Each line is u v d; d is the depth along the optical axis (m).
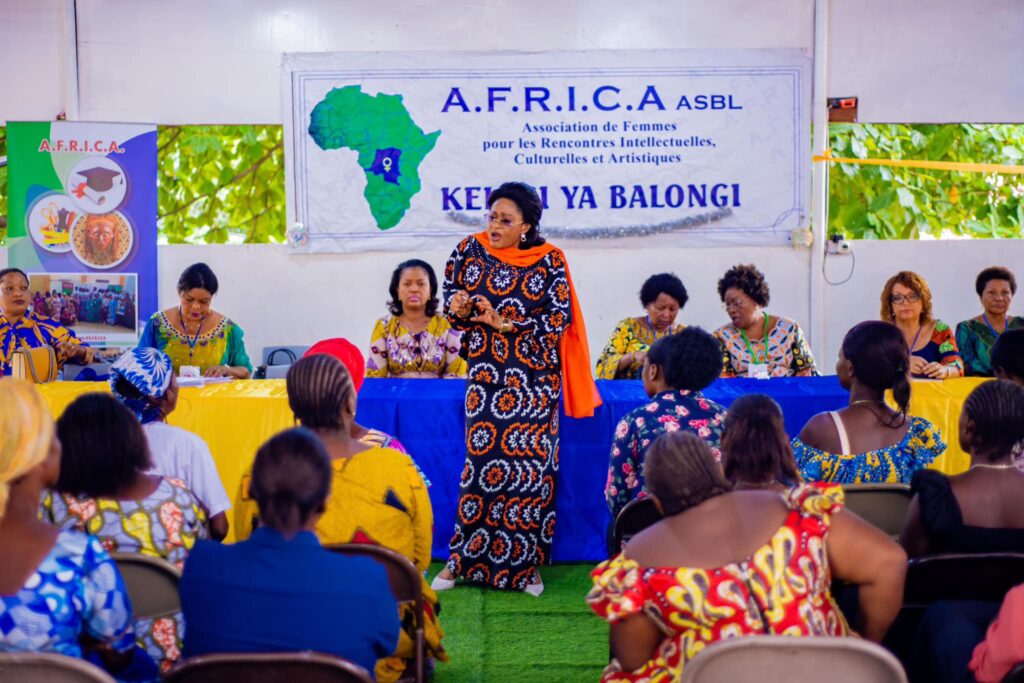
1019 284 6.72
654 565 2.07
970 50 6.48
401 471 2.80
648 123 6.38
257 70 6.38
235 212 6.87
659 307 5.31
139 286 6.06
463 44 6.35
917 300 5.02
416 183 6.41
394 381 4.80
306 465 2.08
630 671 2.17
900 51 6.46
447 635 3.76
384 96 6.34
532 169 6.40
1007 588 2.43
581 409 4.17
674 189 6.43
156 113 6.38
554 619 3.92
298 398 2.75
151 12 6.32
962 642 2.31
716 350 3.40
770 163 6.43
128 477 2.48
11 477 2.00
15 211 5.97
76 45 6.30
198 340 5.42
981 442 2.62
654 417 3.36
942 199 7.14
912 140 7.08
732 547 2.06
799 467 3.16
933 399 4.20
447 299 4.17
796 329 5.32
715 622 2.04
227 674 1.93
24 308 5.36
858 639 1.90
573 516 4.50
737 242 6.48
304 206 6.43
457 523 4.23
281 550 2.07
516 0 6.33
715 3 6.36
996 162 7.15
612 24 6.36
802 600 2.05
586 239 6.45
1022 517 2.57
